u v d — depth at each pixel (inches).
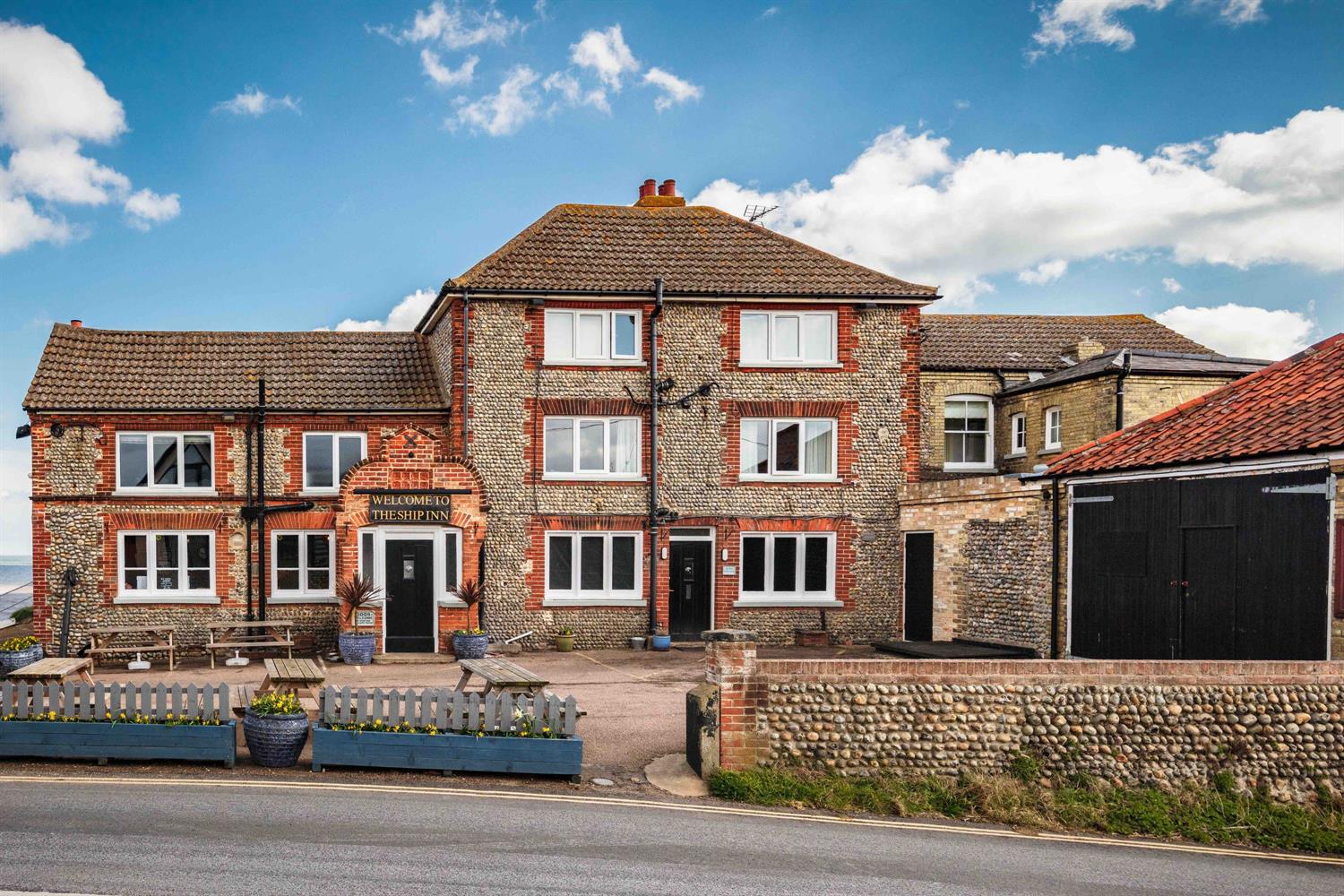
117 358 805.9
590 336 794.8
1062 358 975.6
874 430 811.4
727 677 398.9
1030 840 358.0
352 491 719.7
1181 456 516.1
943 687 408.2
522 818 338.6
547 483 775.7
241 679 624.7
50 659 497.7
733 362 799.1
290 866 280.2
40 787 354.3
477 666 475.5
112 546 751.7
